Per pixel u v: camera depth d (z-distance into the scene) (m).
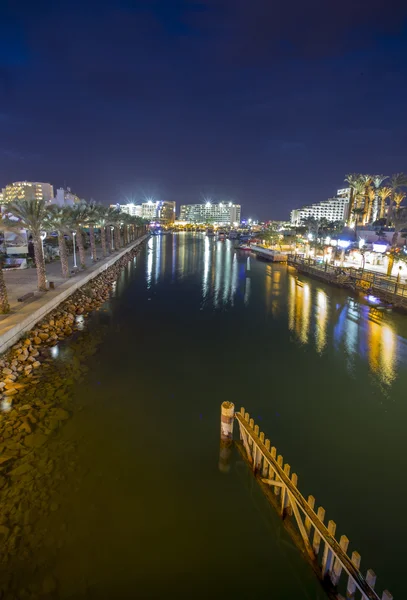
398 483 8.71
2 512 7.32
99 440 9.93
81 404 11.84
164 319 23.28
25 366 14.13
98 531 7.08
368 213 68.38
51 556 6.52
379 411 12.11
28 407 11.27
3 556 6.42
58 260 39.56
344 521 7.61
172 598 5.97
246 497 8.11
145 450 9.61
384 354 17.47
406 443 10.34
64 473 8.57
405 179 43.59
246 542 7.01
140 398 12.46
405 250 34.78
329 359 16.69
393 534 7.33
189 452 9.60
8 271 30.62
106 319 22.66
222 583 6.25
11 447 9.33
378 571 6.57
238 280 40.28
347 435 10.68
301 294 32.34
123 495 8.00
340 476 8.92
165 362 15.87
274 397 12.93
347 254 47.50
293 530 7.11
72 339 18.39
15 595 5.82
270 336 20.03
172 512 7.63
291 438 10.48
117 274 40.72
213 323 22.59
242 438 9.20
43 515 7.35
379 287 29.81
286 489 7.09
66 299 23.70
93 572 6.30
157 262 57.00
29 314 17.64
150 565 6.49
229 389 13.45
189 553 6.75
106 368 14.93
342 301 29.41
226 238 125.50
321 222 58.81
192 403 12.29
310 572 6.37
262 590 6.12
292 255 55.97
